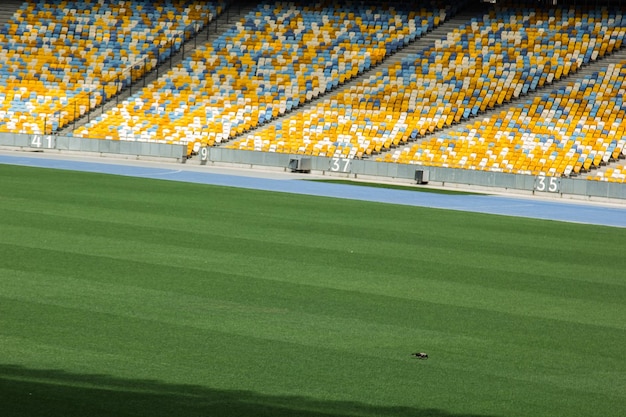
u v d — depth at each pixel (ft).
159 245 98.78
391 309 74.79
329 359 60.34
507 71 212.23
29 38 249.55
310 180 180.86
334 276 87.04
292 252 98.78
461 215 138.00
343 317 71.46
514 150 194.18
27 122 226.79
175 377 55.26
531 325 71.67
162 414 48.88
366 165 189.88
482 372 59.00
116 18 251.39
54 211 120.47
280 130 213.46
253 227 114.93
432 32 230.07
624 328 71.87
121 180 162.91
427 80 215.92
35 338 62.08
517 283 88.02
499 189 178.60
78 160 197.77
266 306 73.82
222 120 219.41
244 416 49.11
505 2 233.35
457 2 236.63
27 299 72.49
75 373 55.16
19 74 240.12
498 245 110.63
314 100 220.43
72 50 245.04
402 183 185.06
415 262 96.43
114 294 75.41
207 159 203.21
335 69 225.35
